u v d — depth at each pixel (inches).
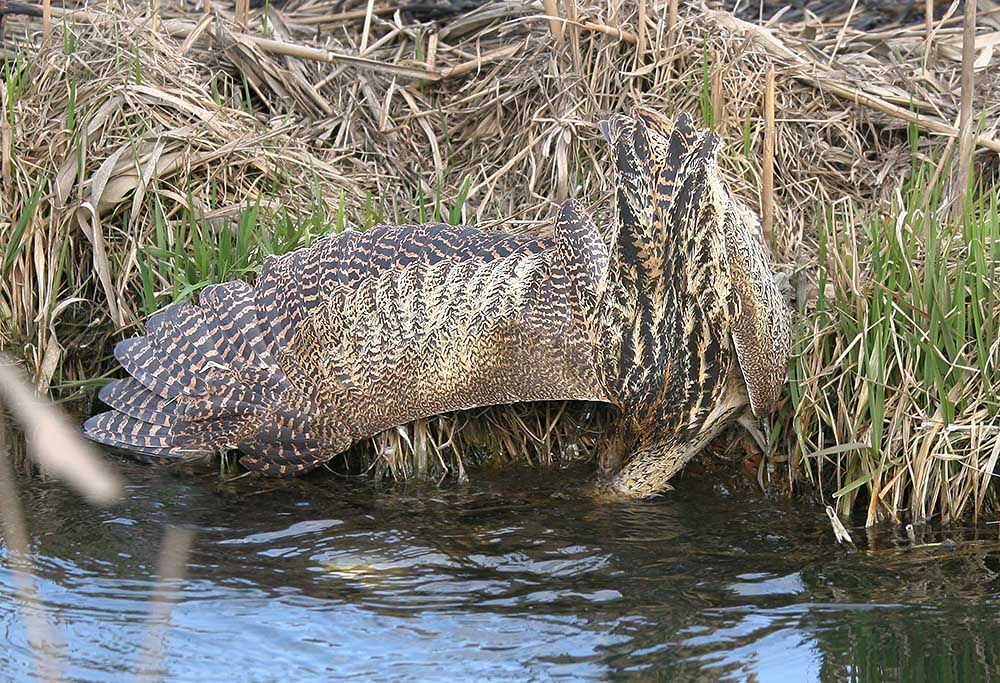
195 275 768.3
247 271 749.9
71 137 826.2
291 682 508.1
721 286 636.1
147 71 879.7
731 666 516.7
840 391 679.1
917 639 535.2
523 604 572.1
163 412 703.7
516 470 730.8
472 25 965.2
